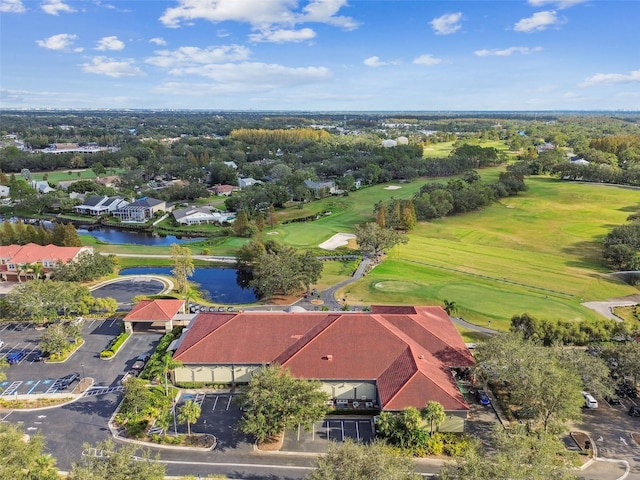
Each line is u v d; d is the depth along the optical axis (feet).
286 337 250.37
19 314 314.35
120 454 155.63
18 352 269.85
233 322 259.19
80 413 216.95
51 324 305.94
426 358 233.96
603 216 606.96
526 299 355.15
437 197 624.59
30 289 305.73
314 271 373.20
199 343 246.88
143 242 552.41
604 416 217.56
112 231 615.16
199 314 285.23
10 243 454.40
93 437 200.44
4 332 297.94
